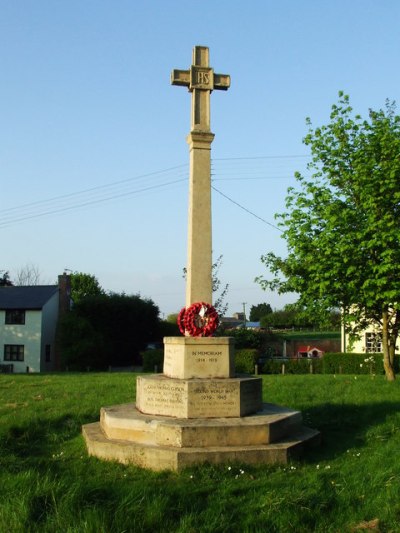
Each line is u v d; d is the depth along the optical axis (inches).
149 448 316.8
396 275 696.4
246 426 330.3
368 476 291.4
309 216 765.3
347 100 788.0
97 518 224.1
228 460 312.0
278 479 290.2
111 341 1889.8
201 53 435.8
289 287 830.5
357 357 1247.5
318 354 1670.8
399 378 741.3
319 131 788.6
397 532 225.6
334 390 579.5
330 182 766.5
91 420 433.4
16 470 305.7
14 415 439.8
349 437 386.3
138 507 239.9
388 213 697.0
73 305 1958.7
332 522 236.7
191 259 406.6
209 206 414.0
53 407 479.8
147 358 1460.4
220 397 352.5
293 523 231.9
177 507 246.2
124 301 1962.4
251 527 228.2
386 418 426.0
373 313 775.7
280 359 1382.9
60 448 363.6
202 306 388.8
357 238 699.4
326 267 723.4
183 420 340.5
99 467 313.1
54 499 243.9
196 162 416.8
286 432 355.6
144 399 365.4
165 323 2130.9
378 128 763.4
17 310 1870.1
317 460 332.5
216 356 372.8
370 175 721.0
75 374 1027.9
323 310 762.8
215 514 238.8
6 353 1857.8
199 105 426.9
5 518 231.3
